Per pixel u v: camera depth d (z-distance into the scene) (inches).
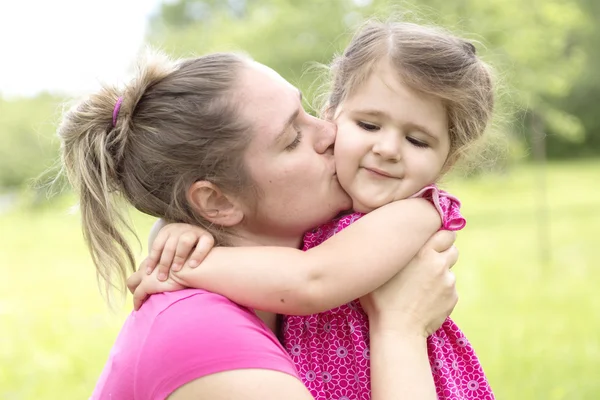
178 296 65.1
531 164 1120.2
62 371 243.1
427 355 68.9
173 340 61.9
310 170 70.0
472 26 399.2
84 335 289.4
